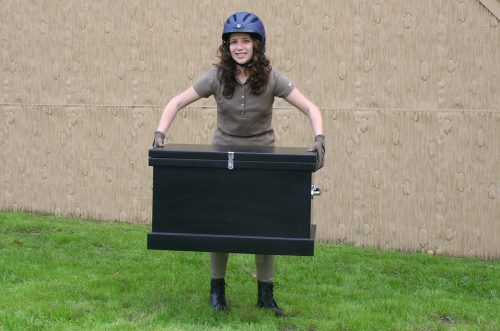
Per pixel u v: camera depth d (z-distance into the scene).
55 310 4.44
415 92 6.78
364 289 5.42
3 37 8.04
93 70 7.72
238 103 4.41
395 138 6.85
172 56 7.44
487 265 6.37
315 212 7.09
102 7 7.64
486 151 6.64
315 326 4.39
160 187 4.04
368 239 6.97
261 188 3.99
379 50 6.84
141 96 7.57
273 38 7.11
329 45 6.97
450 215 6.76
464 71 6.65
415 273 5.96
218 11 7.28
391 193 6.89
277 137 7.14
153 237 4.04
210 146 4.33
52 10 7.83
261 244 3.99
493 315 4.77
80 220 7.71
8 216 7.66
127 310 4.55
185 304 4.69
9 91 8.05
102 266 5.75
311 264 6.07
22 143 8.04
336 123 6.99
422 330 4.39
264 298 4.64
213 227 4.03
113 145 7.70
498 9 6.53
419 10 6.72
